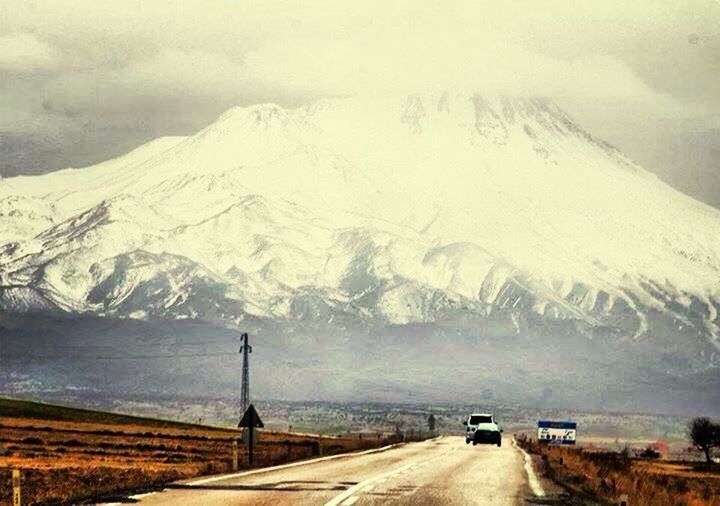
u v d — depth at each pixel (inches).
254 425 3651.6
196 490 2482.8
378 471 3341.5
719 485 4463.6
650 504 2373.3
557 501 2401.6
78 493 2372.0
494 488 2736.2
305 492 2493.8
